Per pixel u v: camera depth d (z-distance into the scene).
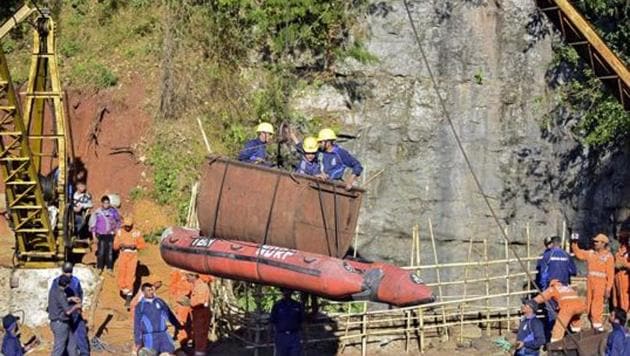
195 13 35.53
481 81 36.06
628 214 34.12
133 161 33.66
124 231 28.42
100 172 33.72
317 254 21.20
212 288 27.36
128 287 28.33
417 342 27.84
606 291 26.78
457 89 36.09
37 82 30.33
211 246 22.19
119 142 33.91
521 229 35.91
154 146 33.69
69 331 23.17
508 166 36.09
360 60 35.59
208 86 34.84
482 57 36.12
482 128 36.06
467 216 35.84
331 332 27.22
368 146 35.59
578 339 23.02
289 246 21.66
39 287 28.84
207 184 22.39
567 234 35.75
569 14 24.98
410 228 35.56
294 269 20.95
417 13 36.03
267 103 34.91
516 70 36.12
